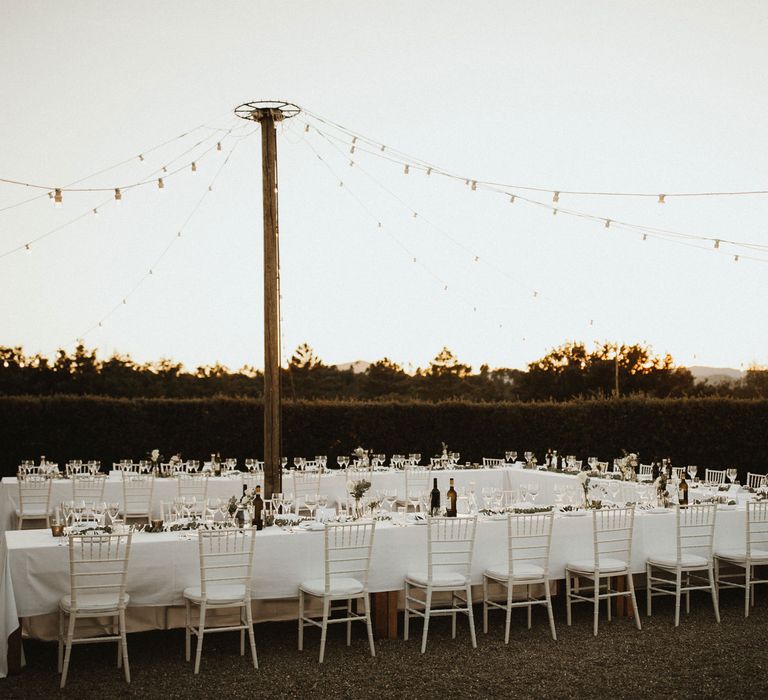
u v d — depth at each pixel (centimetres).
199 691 534
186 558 611
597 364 3212
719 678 562
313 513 834
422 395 3184
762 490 975
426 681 556
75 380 2456
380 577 661
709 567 728
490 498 769
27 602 576
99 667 587
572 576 721
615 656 616
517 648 639
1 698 519
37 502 1062
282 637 669
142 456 1512
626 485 998
